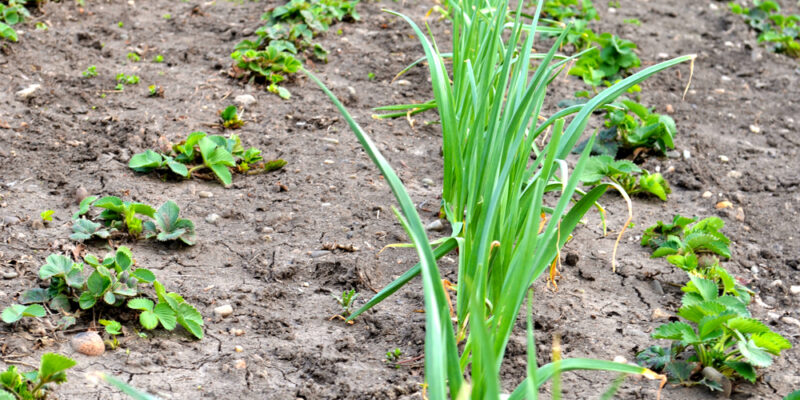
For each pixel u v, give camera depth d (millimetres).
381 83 4457
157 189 3182
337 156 3609
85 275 2477
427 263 1691
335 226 3018
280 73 4355
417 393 2100
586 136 3898
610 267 2869
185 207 3072
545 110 4230
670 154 3854
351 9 5273
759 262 2984
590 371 2238
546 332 2430
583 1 5652
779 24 5895
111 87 4078
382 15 5418
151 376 2092
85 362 2105
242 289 2562
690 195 3533
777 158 3943
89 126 3643
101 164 3318
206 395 2037
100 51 4543
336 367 2191
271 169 3443
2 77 3988
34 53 4328
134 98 3992
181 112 3881
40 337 2176
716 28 5828
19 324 2203
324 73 4516
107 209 2822
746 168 3812
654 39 5500
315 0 5250
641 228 3178
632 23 5758
